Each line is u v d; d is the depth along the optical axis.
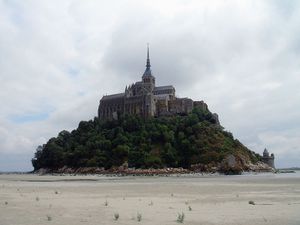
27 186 81.25
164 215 29.78
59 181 120.75
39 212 31.58
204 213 30.84
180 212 31.70
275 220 26.48
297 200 42.56
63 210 33.03
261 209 33.41
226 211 32.12
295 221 25.95
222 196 49.28
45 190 64.50
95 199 44.97
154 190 63.75
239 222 25.77
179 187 73.44
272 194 52.31
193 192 57.91
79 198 46.47
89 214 30.31
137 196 50.06
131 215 29.73
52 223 25.50
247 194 52.66
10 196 49.72
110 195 51.94
